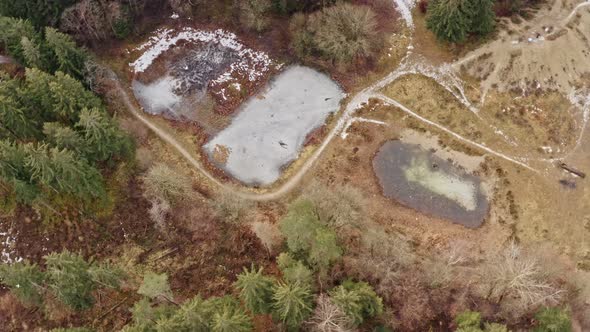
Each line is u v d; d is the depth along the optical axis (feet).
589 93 262.06
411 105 268.41
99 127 226.58
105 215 244.01
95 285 210.38
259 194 249.55
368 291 190.08
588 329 207.92
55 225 242.99
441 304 213.66
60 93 228.63
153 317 187.62
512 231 234.79
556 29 270.46
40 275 207.10
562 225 235.40
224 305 187.73
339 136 262.47
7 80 236.22
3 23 252.21
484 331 186.50
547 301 196.44
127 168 253.24
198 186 252.42
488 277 206.18
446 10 258.16
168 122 270.46
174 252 238.27
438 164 252.83
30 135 238.48
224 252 236.84
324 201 214.07
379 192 247.09
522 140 255.09
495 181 246.47
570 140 254.27
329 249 187.62
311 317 181.98
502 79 266.77
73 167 215.31
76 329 195.93
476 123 260.83
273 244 230.89
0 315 227.61
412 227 238.07
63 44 249.96
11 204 247.29
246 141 263.90
